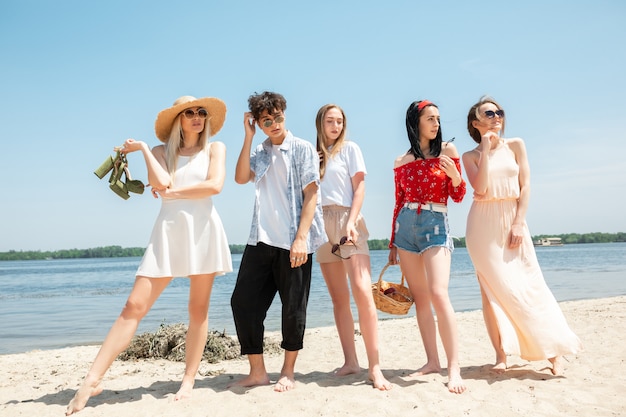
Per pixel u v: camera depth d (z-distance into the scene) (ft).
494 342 15.39
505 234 14.78
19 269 299.99
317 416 11.52
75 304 65.46
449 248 14.26
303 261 13.41
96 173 13.21
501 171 14.80
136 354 21.67
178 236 13.17
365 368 17.28
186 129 13.88
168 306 56.90
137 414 11.89
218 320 42.27
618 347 18.58
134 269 242.58
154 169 12.94
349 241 14.07
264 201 14.02
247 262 13.87
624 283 69.26
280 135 14.29
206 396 13.21
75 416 11.82
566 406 11.85
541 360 15.12
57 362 22.62
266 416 11.62
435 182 14.44
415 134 14.65
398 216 15.19
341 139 15.14
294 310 13.56
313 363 19.27
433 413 11.56
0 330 41.37
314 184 13.84
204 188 13.21
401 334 26.02
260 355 14.26
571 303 37.63
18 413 12.18
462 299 54.44
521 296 14.34
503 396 12.63
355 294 14.16
